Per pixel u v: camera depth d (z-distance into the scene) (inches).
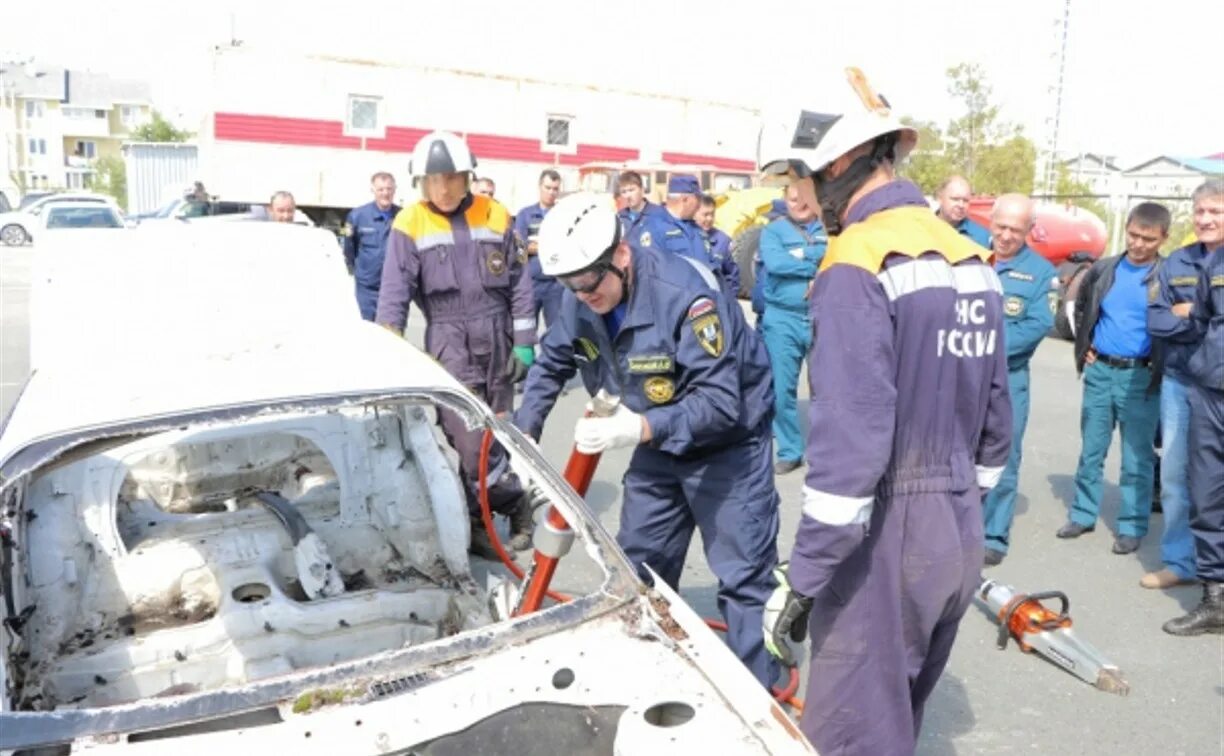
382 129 652.7
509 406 188.7
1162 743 129.1
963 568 89.3
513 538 181.8
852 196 89.9
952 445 88.7
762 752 73.0
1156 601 173.3
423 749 74.8
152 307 127.1
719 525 120.4
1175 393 172.9
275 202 316.2
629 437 103.3
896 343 84.0
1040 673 147.4
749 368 116.9
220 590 118.3
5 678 84.6
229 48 615.8
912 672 92.2
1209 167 1237.1
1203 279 157.9
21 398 104.3
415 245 175.6
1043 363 396.8
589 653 83.7
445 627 120.3
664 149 749.9
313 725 75.9
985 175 919.0
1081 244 456.4
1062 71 877.8
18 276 655.1
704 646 85.3
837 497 81.4
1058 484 239.0
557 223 105.4
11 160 3051.2
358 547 132.0
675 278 110.4
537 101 695.7
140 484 138.2
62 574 112.9
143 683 107.0
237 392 98.1
